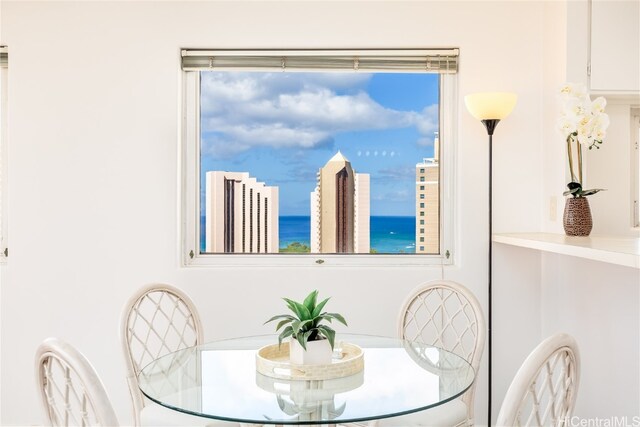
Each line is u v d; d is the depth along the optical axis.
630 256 1.70
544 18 2.94
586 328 2.56
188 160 3.04
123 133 2.95
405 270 2.98
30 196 2.94
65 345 1.39
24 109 2.94
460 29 2.96
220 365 1.98
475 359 2.35
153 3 2.95
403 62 3.00
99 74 2.95
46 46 2.94
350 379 1.80
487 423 2.99
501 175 2.98
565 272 2.75
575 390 1.39
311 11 2.95
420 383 1.75
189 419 2.11
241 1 2.95
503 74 2.97
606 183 2.79
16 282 2.94
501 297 2.98
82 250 2.94
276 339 2.36
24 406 2.94
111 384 2.95
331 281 2.97
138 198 2.95
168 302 2.95
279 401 1.60
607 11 2.70
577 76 2.69
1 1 2.92
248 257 3.07
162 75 2.95
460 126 2.98
